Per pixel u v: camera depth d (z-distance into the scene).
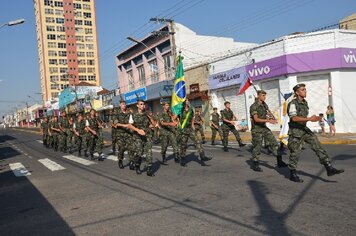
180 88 11.48
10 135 56.88
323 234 4.20
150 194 6.96
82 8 113.75
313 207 5.24
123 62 45.16
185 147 10.38
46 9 109.38
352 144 14.59
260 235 4.32
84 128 14.30
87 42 114.25
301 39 20.28
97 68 115.50
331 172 6.85
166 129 11.24
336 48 19.81
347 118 20.20
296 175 7.05
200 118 16.12
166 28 34.75
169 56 35.53
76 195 7.46
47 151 19.84
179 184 7.70
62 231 5.15
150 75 39.56
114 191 7.53
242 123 24.61
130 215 5.63
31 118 125.69
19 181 9.96
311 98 20.66
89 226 5.26
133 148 9.34
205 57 34.97
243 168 9.08
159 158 12.62
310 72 20.27
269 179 7.45
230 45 36.75
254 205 5.60
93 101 55.81
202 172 9.01
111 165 11.68
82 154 16.12
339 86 20.03
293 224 4.60
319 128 20.45
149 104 39.16
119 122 9.58
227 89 26.58
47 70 108.62
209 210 5.54
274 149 8.69
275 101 21.94
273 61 21.27
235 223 4.83
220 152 13.28
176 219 5.23
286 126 9.72
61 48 110.75
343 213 4.88
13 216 6.25
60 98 79.81
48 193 7.92
